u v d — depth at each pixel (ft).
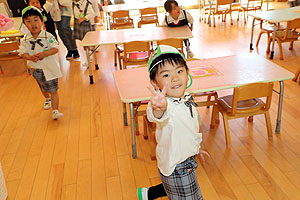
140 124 10.66
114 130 10.34
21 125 11.02
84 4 15.94
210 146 9.10
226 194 7.27
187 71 5.00
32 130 10.66
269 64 9.34
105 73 15.57
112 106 12.02
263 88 8.13
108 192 7.62
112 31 14.97
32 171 8.56
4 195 7.42
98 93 13.25
